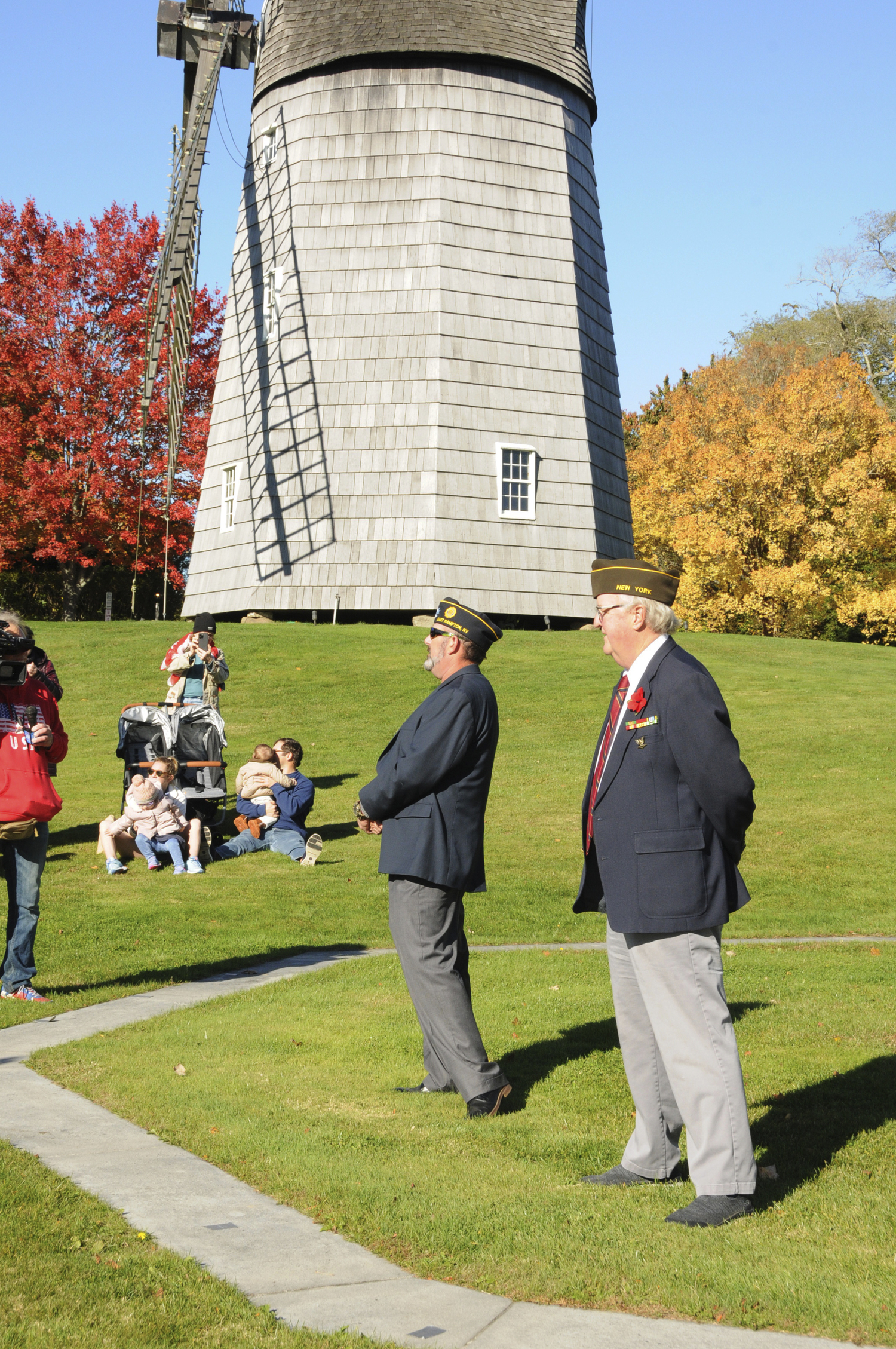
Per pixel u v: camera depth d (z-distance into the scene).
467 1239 3.79
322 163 28.58
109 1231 3.83
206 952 8.59
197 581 29.94
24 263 37.28
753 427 42.72
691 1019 4.14
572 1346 3.12
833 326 56.19
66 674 23.48
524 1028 6.56
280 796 13.04
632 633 4.41
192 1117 4.99
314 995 7.19
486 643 5.59
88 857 12.34
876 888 11.86
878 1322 3.21
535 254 28.64
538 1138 4.83
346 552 27.25
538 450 28.06
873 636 42.59
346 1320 3.28
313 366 27.95
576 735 19.05
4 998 7.04
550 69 29.14
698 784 4.14
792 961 8.65
